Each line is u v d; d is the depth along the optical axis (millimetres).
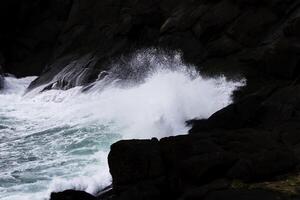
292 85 20953
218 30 29062
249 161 12742
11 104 32875
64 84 33969
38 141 22719
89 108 28219
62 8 44812
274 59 22984
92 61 34406
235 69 25219
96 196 14992
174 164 13570
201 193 11914
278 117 17953
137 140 13969
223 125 17875
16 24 45312
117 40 35062
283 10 26750
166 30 31547
